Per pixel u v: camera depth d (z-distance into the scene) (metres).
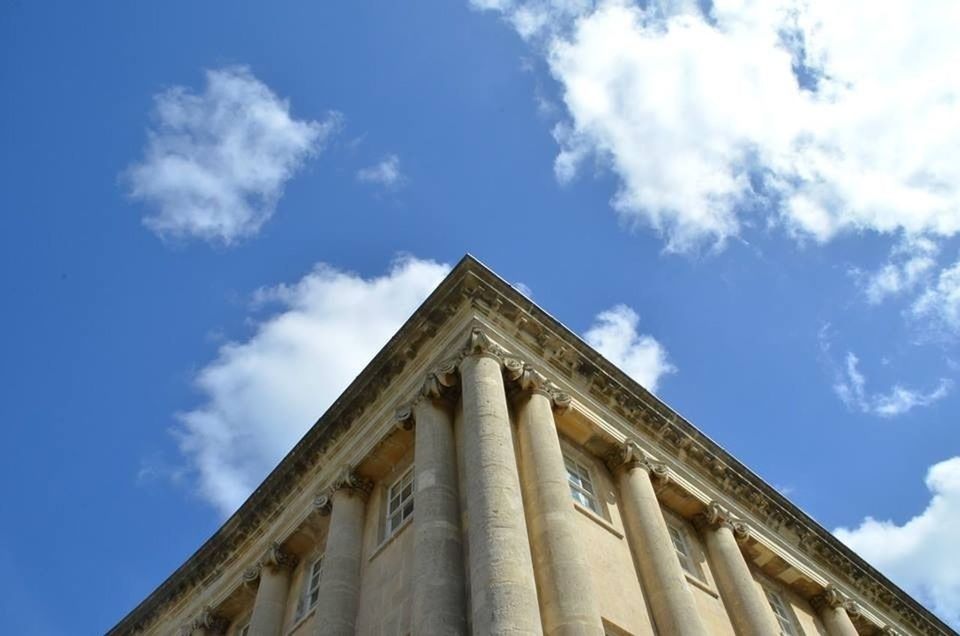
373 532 19.39
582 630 13.31
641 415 22.55
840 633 24.64
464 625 13.84
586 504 19.05
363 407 21.95
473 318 19.47
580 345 21.52
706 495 23.12
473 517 14.78
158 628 27.14
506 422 17.03
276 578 22.00
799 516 25.94
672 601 17.06
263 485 24.14
